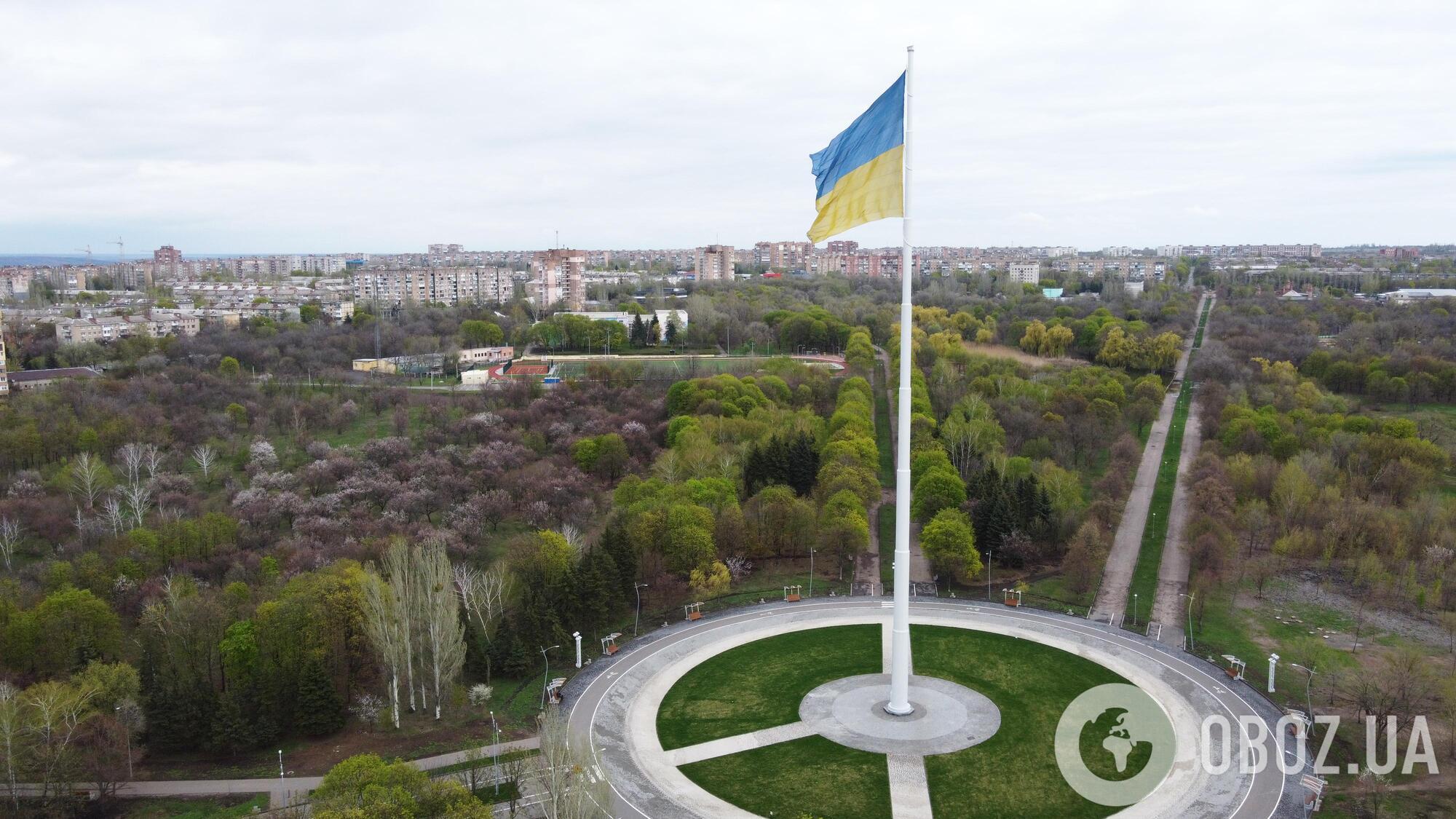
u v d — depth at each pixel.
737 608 162.12
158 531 178.75
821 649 144.75
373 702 126.38
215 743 117.12
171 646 129.88
